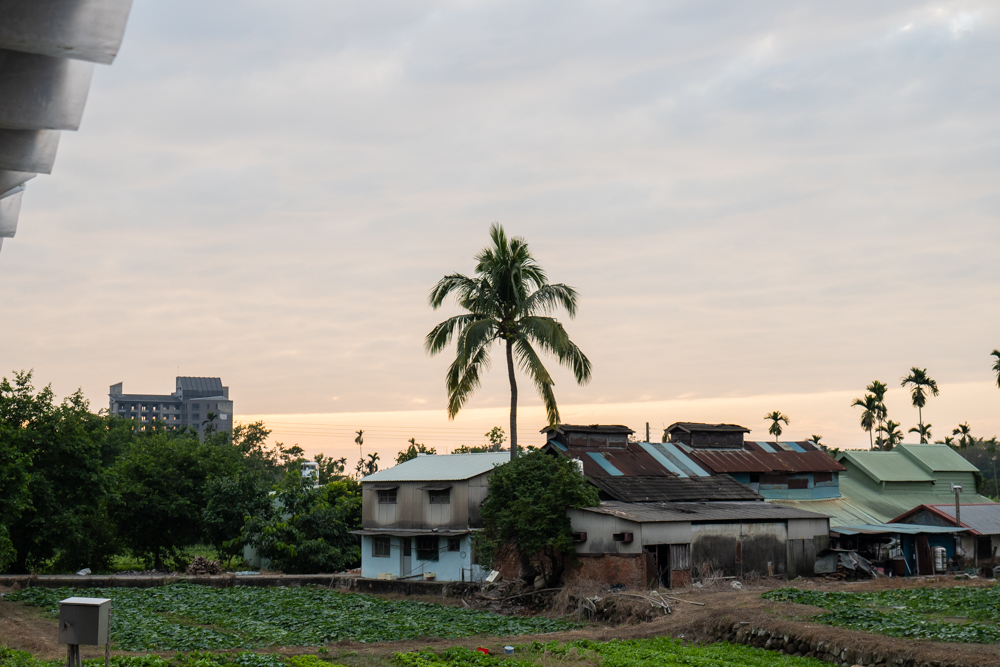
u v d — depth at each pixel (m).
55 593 36.34
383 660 21.80
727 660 21.23
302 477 54.00
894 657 19.14
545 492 38.16
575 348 40.84
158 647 23.78
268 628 27.94
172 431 88.38
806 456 53.91
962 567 44.53
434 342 40.81
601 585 34.91
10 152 6.09
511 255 41.19
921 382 104.62
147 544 54.31
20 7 4.55
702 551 37.59
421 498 44.28
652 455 49.12
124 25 4.74
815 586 36.56
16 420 46.47
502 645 24.48
